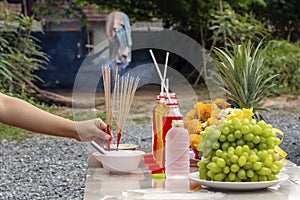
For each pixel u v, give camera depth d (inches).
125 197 79.5
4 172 266.4
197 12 566.6
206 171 85.2
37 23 506.3
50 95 489.4
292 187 85.5
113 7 578.2
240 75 118.2
